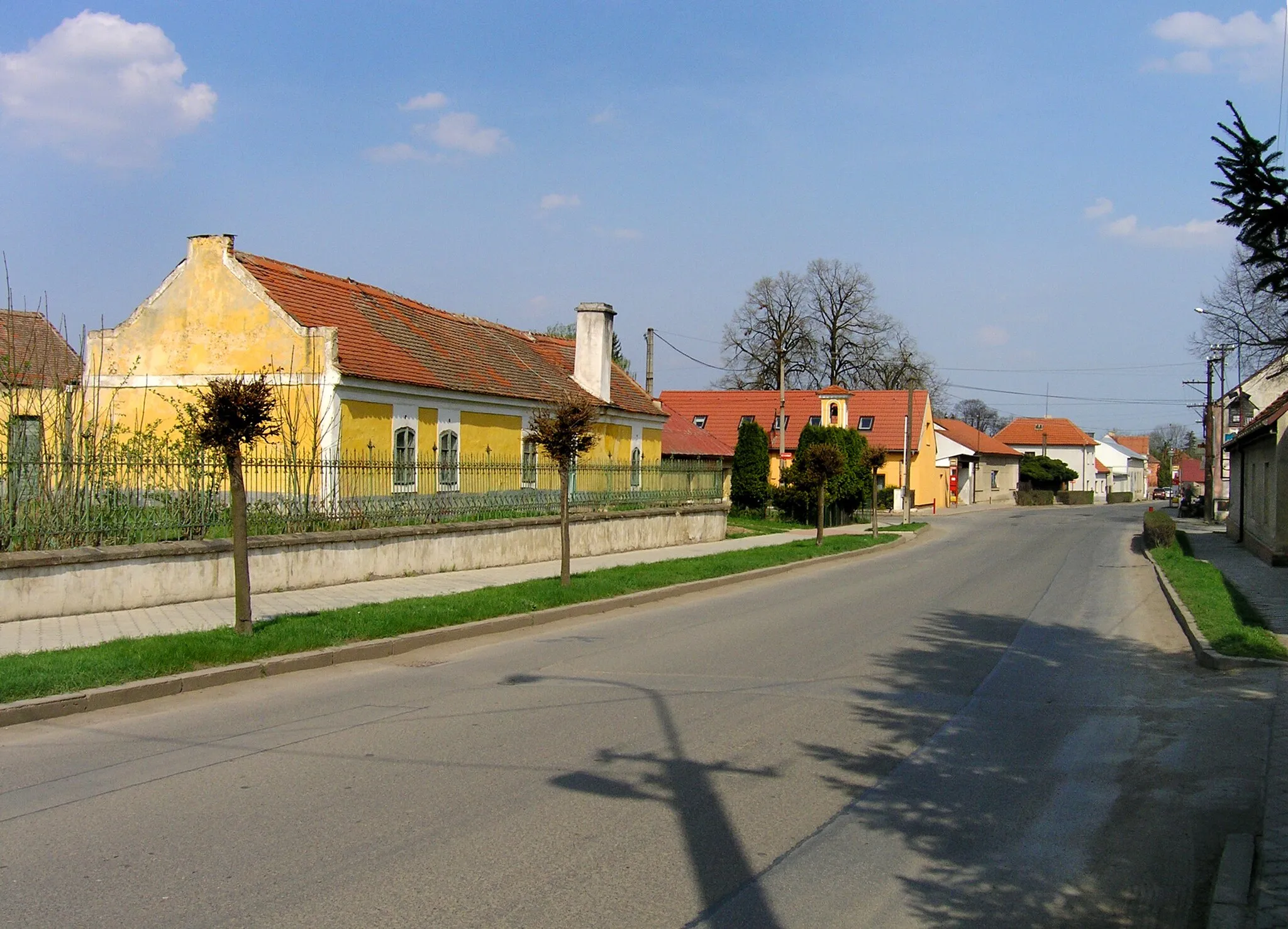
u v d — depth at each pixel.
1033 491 78.94
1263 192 6.88
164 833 5.55
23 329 24.19
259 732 7.91
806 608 16.20
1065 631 14.04
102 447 14.65
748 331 69.19
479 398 23.73
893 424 60.09
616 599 16.06
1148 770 7.28
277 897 4.71
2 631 11.39
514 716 8.49
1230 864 5.34
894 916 4.73
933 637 13.23
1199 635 12.48
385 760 7.09
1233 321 29.75
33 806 6.03
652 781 6.66
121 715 8.49
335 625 11.77
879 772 7.04
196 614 12.85
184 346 21.00
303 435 19.64
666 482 28.22
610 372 33.31
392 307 25.38
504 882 4.94
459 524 18.70
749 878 5.09
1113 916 4.84
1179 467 83.00
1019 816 6.22
